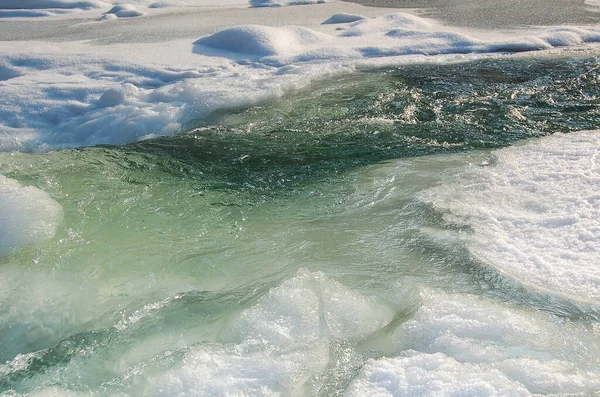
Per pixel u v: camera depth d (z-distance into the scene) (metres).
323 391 2.68
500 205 4.02
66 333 3.21
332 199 4.31
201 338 3.08
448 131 5.29
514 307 3.12
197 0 11.16
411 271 3.49
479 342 2.86
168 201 4.34
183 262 3.68
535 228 3.71
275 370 2.77
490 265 3.46
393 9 9.57
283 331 3.01
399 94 6.11
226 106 5.82
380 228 3.92
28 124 5.64
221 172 4.75
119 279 3.54
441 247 3.68
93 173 4.73
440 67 6.81
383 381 2.65
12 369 2.99
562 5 9.15
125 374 2.86
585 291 3.18
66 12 10.49
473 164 4.62
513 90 6.07
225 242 3.87
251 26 7.62
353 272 3.52
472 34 7.88
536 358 2.78
